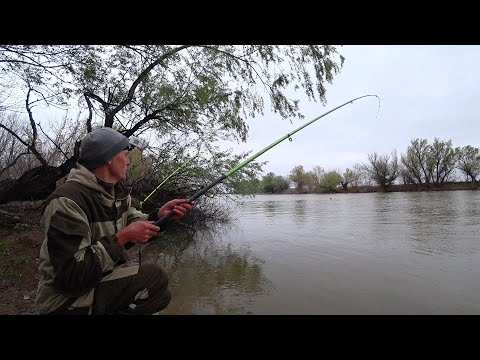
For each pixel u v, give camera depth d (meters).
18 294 3.76
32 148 7.21
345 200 23.80
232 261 5.86
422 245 6.58
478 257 5.54
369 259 5.64
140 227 1.71
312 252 6.32
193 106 8.45
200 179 9.66
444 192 32.62
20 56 5.91
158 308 1.91
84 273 1.51
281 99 7.99
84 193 1.66
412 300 3.75
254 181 10.35
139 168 9.00
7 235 5.88
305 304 3.67
